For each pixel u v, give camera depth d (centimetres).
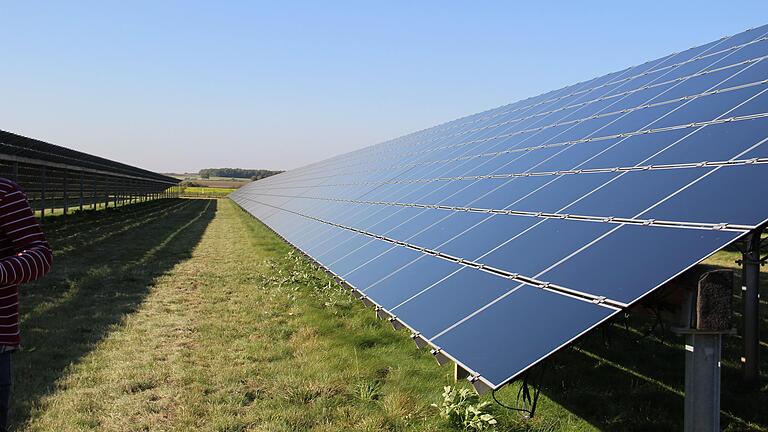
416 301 679
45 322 1146
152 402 751
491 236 787
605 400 748
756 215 471
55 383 809
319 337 1039
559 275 557
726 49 1140
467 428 664
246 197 6506
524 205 854
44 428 673
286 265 1902
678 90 1048
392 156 2686
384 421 684
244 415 713
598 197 723
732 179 563
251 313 1238
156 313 1246
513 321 513
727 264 1978
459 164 1538
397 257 925
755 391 762
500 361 454
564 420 690
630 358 909
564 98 1684
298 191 3644
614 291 474
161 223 4038
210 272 1812
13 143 2164
